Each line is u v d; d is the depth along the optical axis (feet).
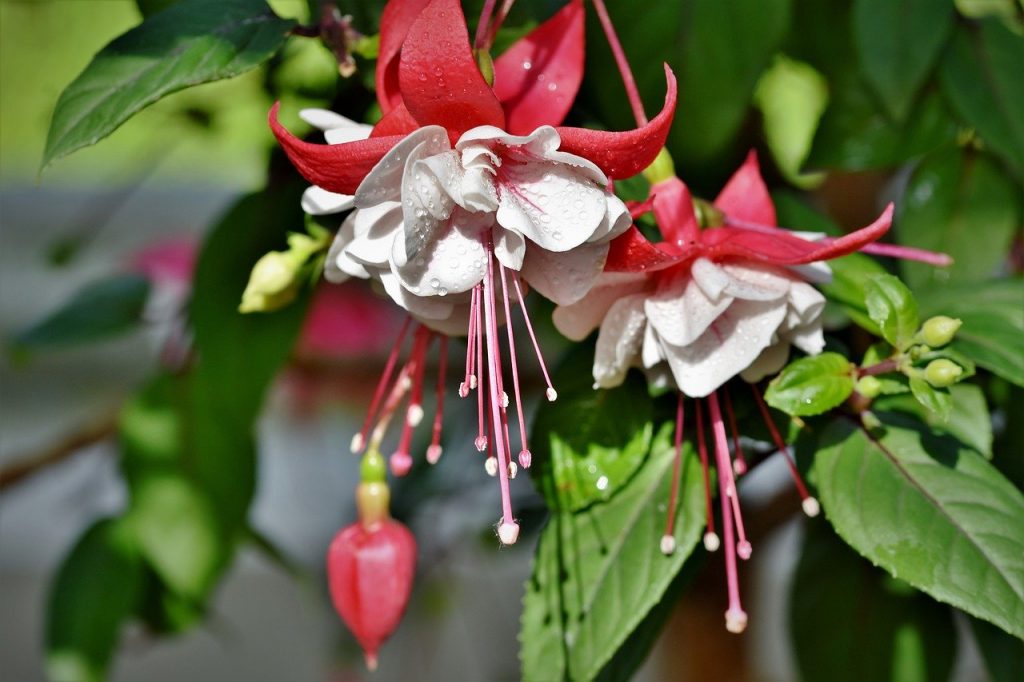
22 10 1.57
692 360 1.14
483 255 1.10
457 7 1.06
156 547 1.44
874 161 1.35
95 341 1.57
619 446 1.21
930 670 1.39
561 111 1.14
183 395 1.44
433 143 1.08
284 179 1.37
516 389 1.11
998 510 1.15
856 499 1.16
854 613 1.41
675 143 1.31
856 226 1.53
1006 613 1.12
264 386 1.37
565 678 1.17
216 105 1.58
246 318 1.36
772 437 1.20
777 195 1.34
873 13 1.29
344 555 1.22
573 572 1.19
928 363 1.17
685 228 1.15
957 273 1.35
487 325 1.10
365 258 1.10
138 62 1.19
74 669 1.46
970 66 1.33
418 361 1.22
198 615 1.53
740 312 1.14
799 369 1.15
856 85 1.36
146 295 1.60
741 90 1.29
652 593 1.17
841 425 1.20
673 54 1.29
